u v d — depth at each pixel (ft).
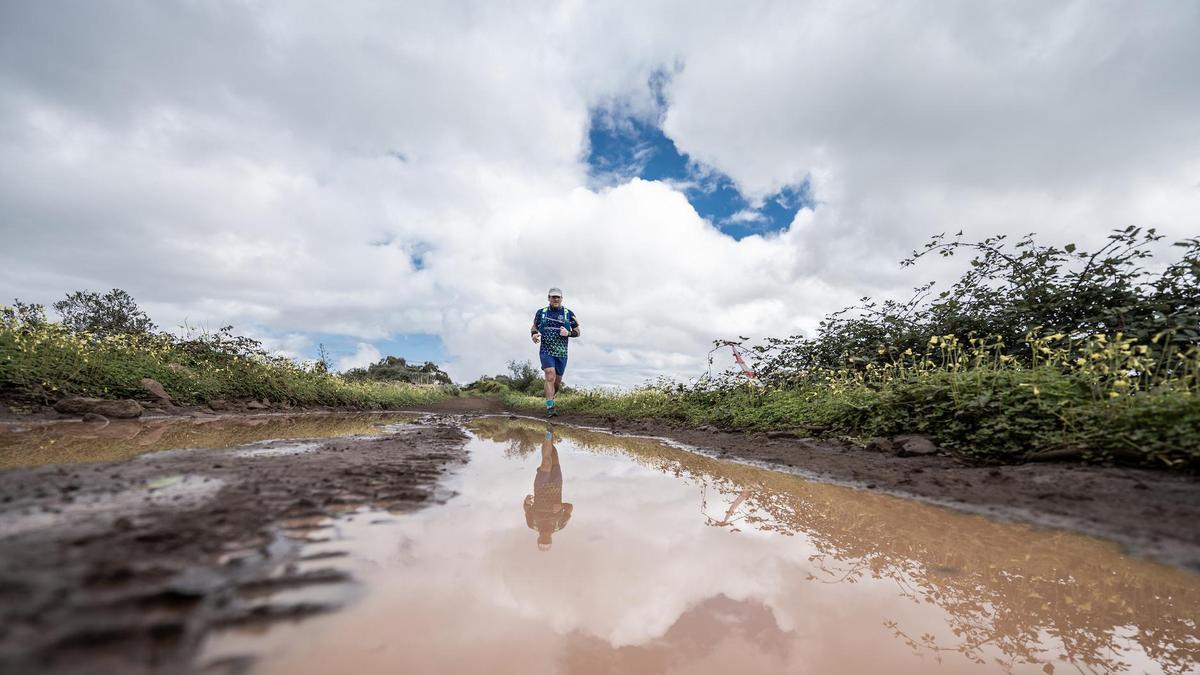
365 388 47.39
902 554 6.43
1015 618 4.78
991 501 8.98
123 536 4.79
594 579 5.14
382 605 4.11
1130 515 7.70
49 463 8.37
